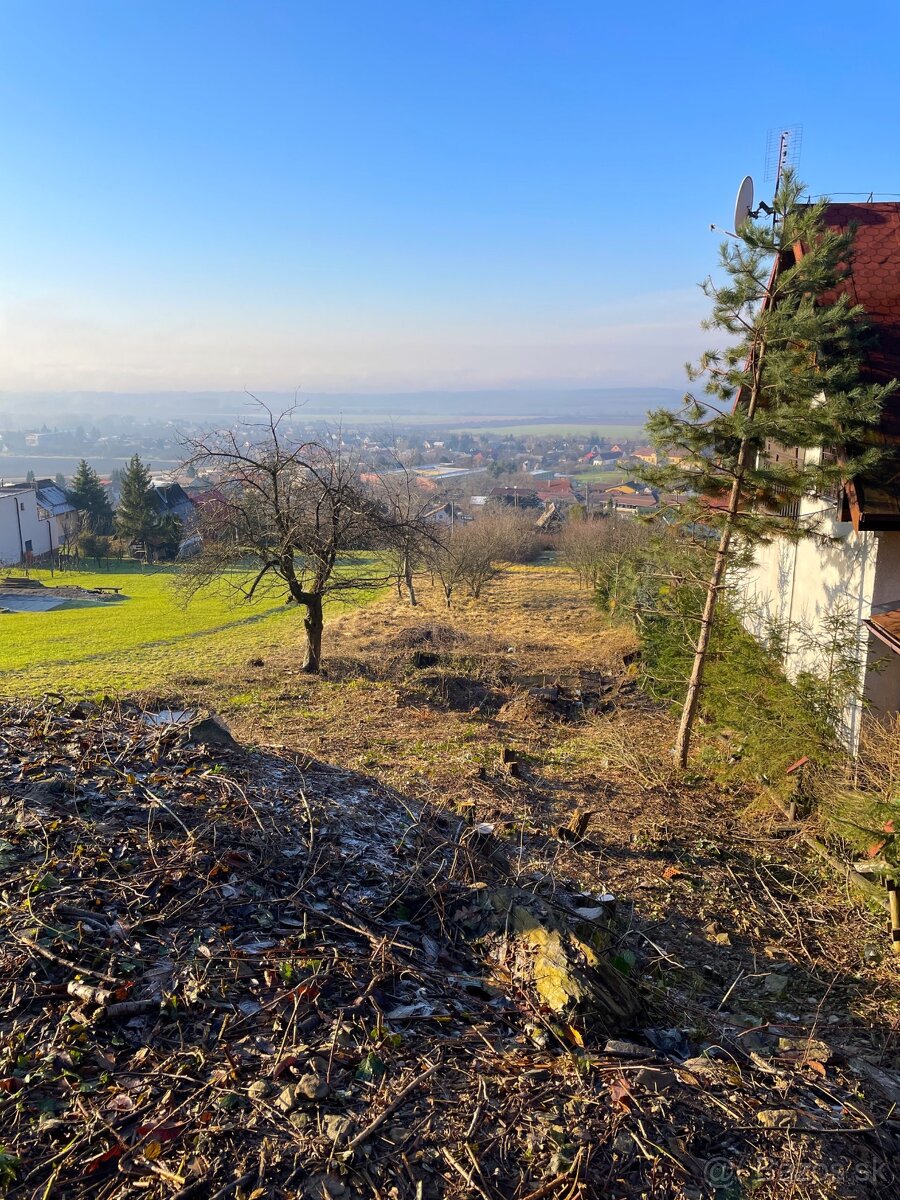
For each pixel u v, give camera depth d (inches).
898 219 457.7
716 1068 155.5
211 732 285.4
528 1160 119.6
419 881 209.3
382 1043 138.9
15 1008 133.2
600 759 446.0
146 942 156.6
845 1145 138.5
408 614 1258.0
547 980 167.5
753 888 285.1
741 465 378.0
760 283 357.1
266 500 693.3
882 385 373.7
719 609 498.0
